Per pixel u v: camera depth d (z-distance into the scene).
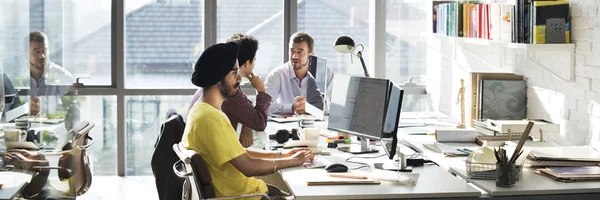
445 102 6.43
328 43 6.80
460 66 6.15
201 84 3.50
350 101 4.32
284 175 3.65
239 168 3.43
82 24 6.56
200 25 6.72
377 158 4.18
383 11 6.76
